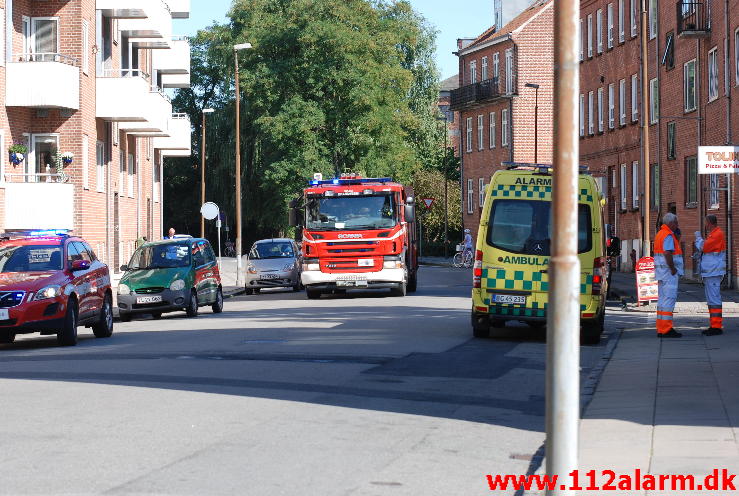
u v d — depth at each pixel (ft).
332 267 115.65
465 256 236.02
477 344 64.44
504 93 257.75
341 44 226.17
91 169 142.82
